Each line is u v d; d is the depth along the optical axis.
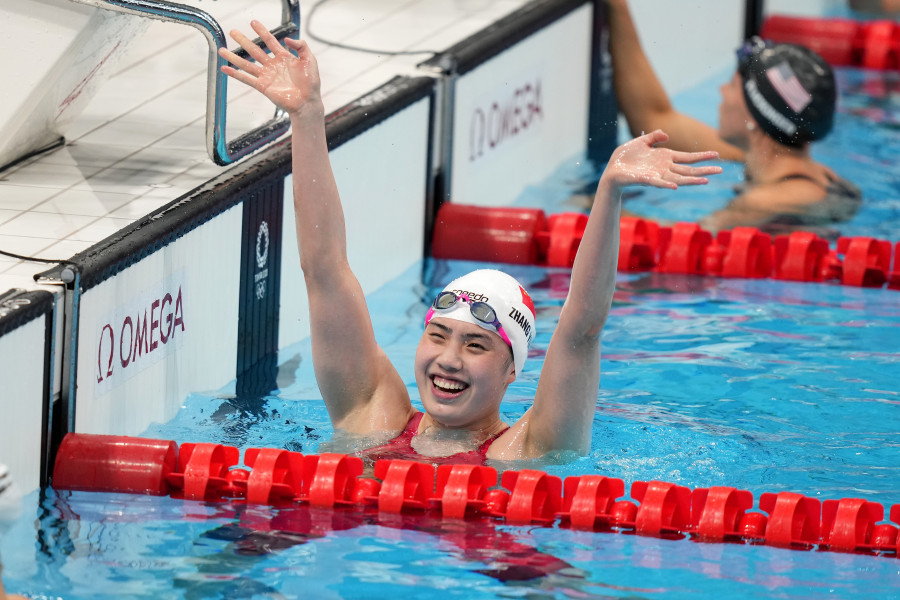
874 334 17.36
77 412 12.69
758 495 12.34
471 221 21.16
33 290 12.16
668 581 10.36
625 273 20.14
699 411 14.69
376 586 10.16
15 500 8.50
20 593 9.96
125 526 11.27
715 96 30.23
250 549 10.84
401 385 13.58
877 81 31.23
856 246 19.69
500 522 11.48
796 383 15.57
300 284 18.00
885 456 13.44
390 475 11.80
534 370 16.30
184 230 14.54
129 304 13.52
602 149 27.77
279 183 16.94
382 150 19.33
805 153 22.95
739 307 18.50
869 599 10.09
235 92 20.41
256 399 15.20
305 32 23.14
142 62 21.14
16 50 14.97
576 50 26.61
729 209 22.08
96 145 17.19
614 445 13.48
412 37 22.97
